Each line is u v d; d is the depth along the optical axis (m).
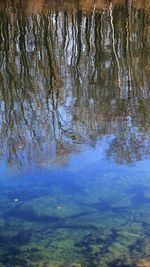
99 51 32.84
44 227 10.28
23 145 15.48
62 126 17.39
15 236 9.89
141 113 18.55
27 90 23.19
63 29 39.59
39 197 11.75
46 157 14.35
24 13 45.62
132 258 8.88
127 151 14.52
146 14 42.94
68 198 11.67
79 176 12.98
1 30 38.84
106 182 12.53
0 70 27.31
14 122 18.14
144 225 10.23
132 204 11.30
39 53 31.44
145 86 23.22
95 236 9.82
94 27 40.28
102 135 16.19
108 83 24.20
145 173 13.01
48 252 9.23
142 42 34.81
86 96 21.78
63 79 25.22
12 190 12.19
